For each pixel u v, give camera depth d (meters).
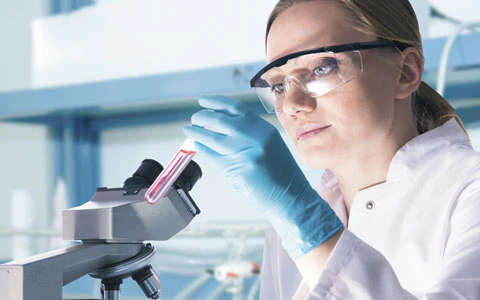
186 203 1.11
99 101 3.64
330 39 1.15
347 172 1.33
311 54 1.13
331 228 1.01
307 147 1.17
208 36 3.37
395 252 1.23
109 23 3.67
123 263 1.04
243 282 3.30
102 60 3.71
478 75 2.86
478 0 2.76
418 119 1.40
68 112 3.99
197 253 3.54
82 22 3.77
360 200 1.31
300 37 1.16
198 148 1.04
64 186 4.14
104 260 1.02
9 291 0.88
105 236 1.00
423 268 1.17
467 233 1.02
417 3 2.77
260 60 3.22
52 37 3.88
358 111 1.15
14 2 3.99
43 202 4.18
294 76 1.14
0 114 3.98
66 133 4.11
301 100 1.13
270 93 1.22
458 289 0.90
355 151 1.18
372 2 1.19
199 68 3.34
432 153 1.29
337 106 1.14
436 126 1.39
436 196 1.22
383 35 1.18
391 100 1.22
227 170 1.02
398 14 1.23
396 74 1.23
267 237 1.59
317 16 1.17
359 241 0.98
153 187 1.01
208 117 1.02
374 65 1.18
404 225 1.24
